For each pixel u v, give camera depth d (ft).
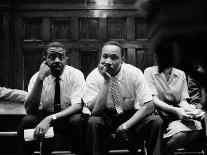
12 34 14.70
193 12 2.47
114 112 9.94
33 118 9.75
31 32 14.84
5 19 14.60
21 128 9.62
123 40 14.94
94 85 10.08
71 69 10.66
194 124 10.05
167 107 10.24
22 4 14.80
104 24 14.94
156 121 9.03
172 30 2.49
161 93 10.97
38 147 10.57
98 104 9.36
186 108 10.10
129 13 14.97
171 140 9.91
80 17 14.90
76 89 10.30
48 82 10.40
